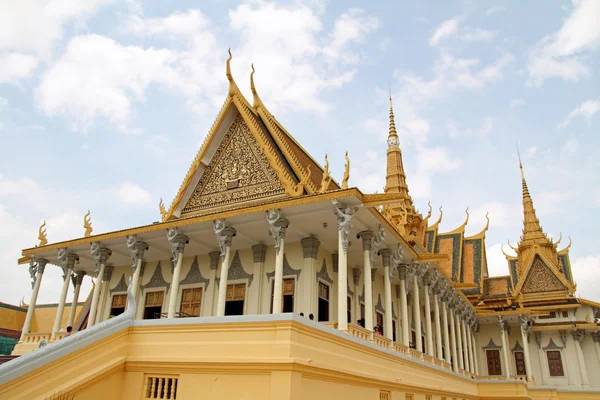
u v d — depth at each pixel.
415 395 20.34
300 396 10.70
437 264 27.77
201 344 12.09
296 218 18.89
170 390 11.98
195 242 22.23
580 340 43.62
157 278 25.08
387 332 20.55
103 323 12.70
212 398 11.27
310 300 20.08
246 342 11.52
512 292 50.53
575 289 47.59
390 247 22.05
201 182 24.50
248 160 23.41
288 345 10.89
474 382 35.66
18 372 10.24
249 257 22.50
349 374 13.30
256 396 10.77
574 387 42.16
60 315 23.11
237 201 22.69
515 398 35.12
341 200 17.22
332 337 13.02
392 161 55.44
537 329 44.34
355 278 24.42
